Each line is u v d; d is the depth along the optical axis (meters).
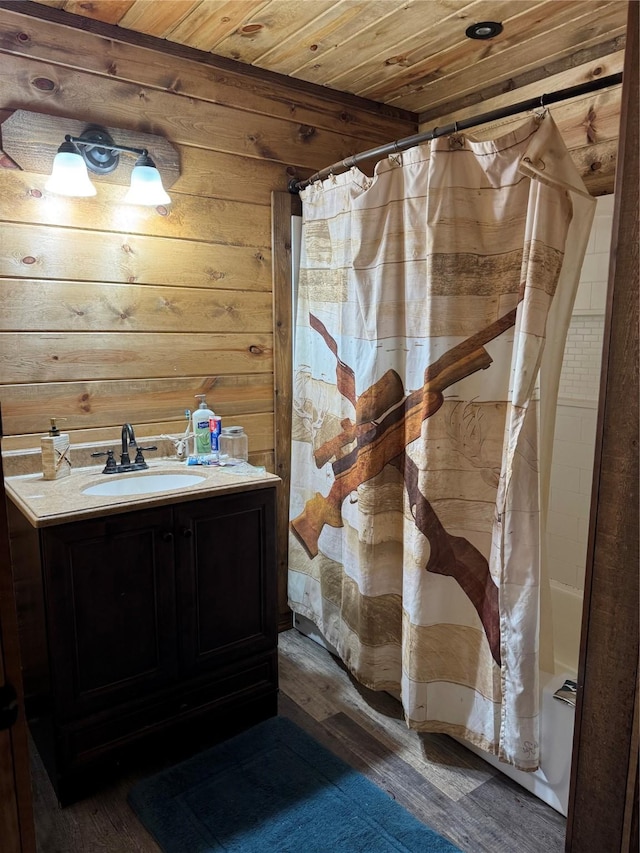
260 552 2.10
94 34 2.05
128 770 1.92
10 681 0.89
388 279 2.01
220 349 2.48
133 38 2.13
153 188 2.06
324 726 2.14
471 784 1.86
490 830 1.69
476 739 1.90
